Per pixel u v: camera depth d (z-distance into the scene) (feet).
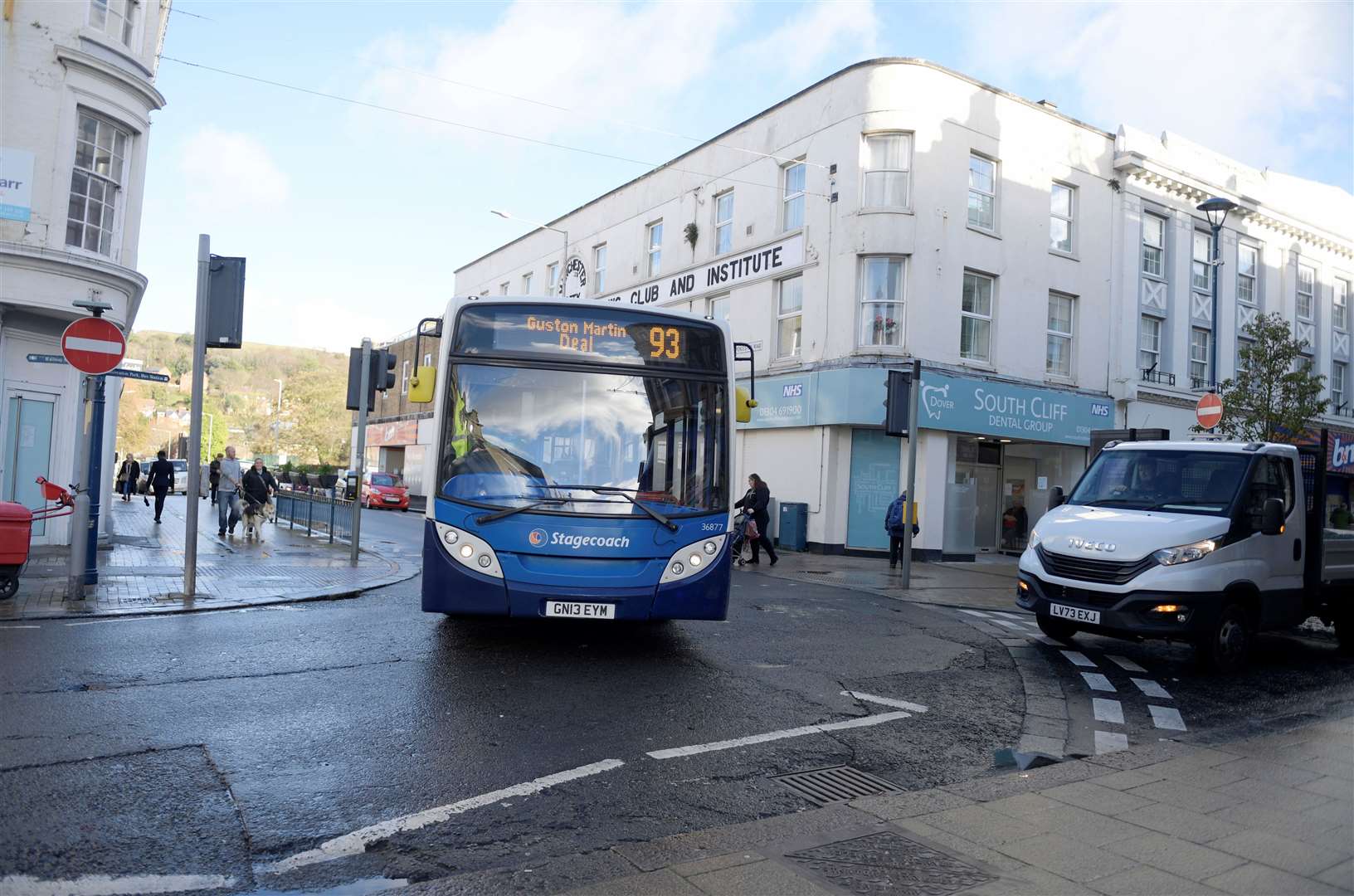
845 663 27.71
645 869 12.51
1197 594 27.07
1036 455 81.51
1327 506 31.78
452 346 25.61
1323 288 104.42
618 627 31.45
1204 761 18.65
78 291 46.19
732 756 17.93
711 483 25.77
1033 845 13.65
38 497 48.34
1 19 43.93
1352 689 26.89
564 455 25.04
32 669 21.65
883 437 71.61
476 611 24.18
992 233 74.59
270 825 13.58
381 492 128.98
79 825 13.10
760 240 80.33
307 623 29.73
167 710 18.97
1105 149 83.15
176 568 41.96
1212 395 50.08
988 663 28.94
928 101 71.20
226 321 33.68
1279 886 12.39
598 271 107.55
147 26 49.90
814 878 12.26
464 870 12.39
